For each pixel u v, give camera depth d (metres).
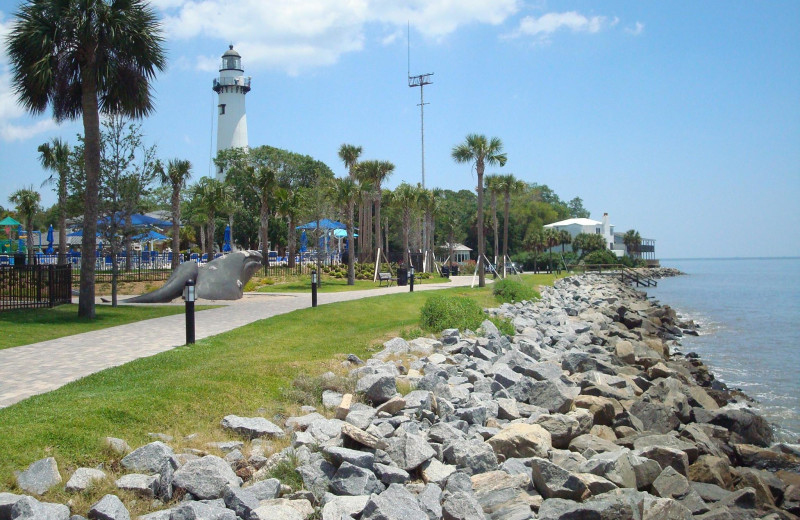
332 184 54.50
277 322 18.27
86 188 20.33
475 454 8.12
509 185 59.47
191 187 68.75
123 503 6.08
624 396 13.33
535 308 30.88
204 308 23.55
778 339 29.83
